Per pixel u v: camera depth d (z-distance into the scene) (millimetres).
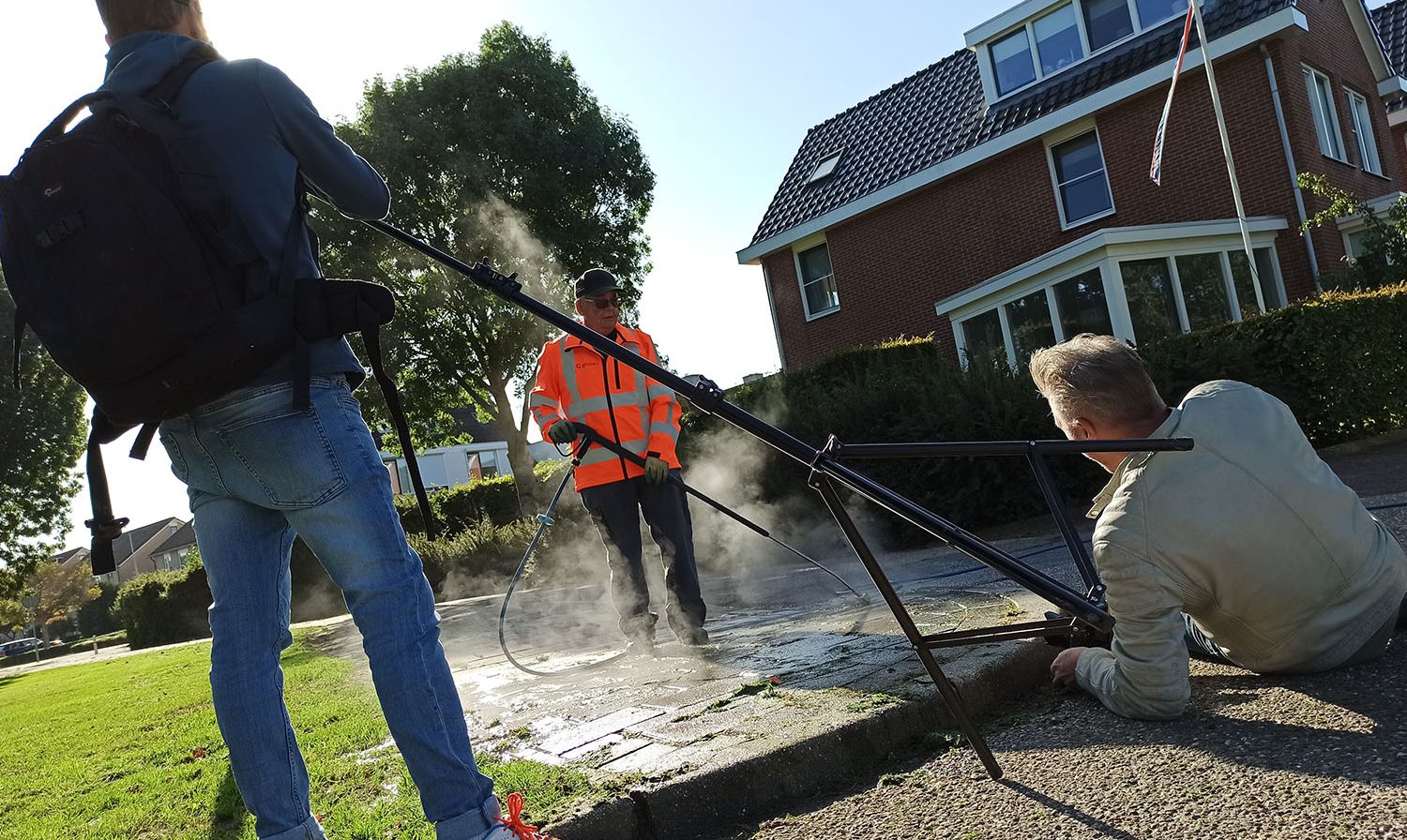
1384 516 4992
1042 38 17297
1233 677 2604
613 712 2992
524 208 19328
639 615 4113
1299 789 1837
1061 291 15172
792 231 19828
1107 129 16094
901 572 6723
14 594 28391
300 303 1888
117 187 1741
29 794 3234
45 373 26125
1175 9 15727
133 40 1979
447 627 7090
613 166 20172
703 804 2205
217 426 1874
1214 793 1887
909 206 18562
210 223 1776
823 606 5102
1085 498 8898
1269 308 14719
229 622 1968
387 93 19359
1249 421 2350
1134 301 14250
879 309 19125
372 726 3355
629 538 4098
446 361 19344
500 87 19531
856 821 2086
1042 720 2555
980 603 4266
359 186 2066
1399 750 1918
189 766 3277
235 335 1779
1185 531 2252
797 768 2346
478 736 2943
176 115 1846
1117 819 1854
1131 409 2381
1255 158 14742
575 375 4164
